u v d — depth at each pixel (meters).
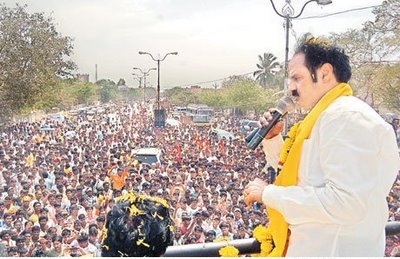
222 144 20.78
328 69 1.89
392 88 17.22
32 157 14.84
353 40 16.66
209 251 2.11
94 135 21.81
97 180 11.66
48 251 7.20
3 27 16.97
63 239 7.57
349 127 1.72
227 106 33.16
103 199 9.88
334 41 2.05
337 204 1.66
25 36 17.27
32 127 20.11
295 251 1.85
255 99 29.95
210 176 13.70
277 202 1.79
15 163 13.67
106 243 1.53
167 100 35.59
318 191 1.72
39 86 17.92
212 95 34.56
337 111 1.77
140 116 29.17
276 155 2.27
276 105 2.24
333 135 1.73
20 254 7.13
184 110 34.84
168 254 2.04
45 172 11.98
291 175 1.90
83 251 7.26
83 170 13.41
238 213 9.12
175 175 13.45
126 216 1.53
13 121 18.59
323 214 1.69
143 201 1.59
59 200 9.48
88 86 29.45
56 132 20.70
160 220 1.55
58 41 17.98
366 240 1.77
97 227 7.91
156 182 11.84
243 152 17.52
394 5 16.75
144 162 16.39
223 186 12.59
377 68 17.16
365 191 1.65
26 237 7.43
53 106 22.06
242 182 13.16
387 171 1.77
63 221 8.70
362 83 17.27
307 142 1.86
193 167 15.16
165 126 26.59
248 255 2.35
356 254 1.76
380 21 17.06
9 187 10.46
